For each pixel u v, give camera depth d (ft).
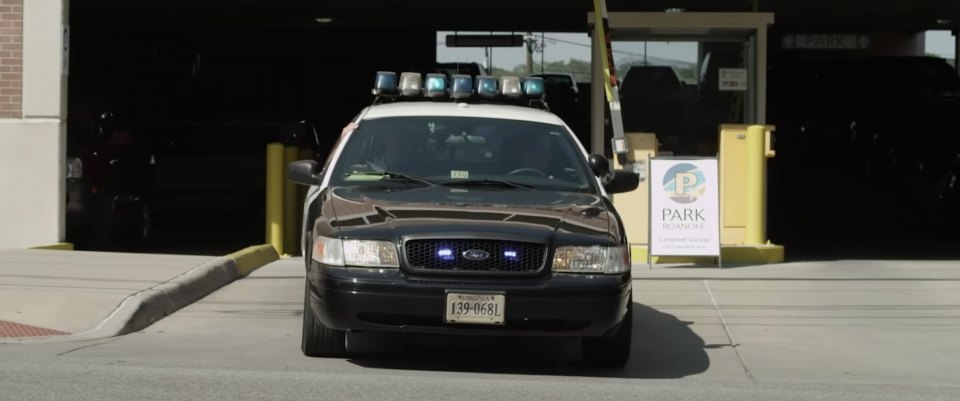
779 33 85.81
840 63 82.53
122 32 86.38
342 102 91.86
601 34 47.78
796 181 81.00
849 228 71.61
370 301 25.57
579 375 28.78
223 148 64.54
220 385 25.58
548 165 31.37
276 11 72.18
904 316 37.40
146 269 40.34
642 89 53.62
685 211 46.37
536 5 67.97
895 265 48.06
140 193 57.11
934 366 30.68
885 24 82.28
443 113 32.63
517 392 25.73
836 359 31.40
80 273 39.24
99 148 52.60
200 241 62.34
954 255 55.77
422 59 91.25
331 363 29.07
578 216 27.66
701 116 53.67
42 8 47.50
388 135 31.76
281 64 91.56
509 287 25.59
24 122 47.62
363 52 91.45
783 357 31.58
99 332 32.27
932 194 72.69
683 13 51.13
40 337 31.32
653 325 35.81
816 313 37.81
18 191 47.65
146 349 30.40
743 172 49.47
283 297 39.32
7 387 24.77
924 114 75.15
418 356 30.58
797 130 81.46
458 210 27.35
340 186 30.22
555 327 26.12
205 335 32.76
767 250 48.44
